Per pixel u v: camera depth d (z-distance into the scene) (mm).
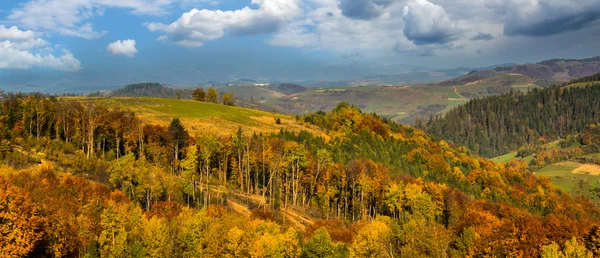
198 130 145125
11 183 58062
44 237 52500
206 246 56844
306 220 93000
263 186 107500
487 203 107875
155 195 76938
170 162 109875
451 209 98312
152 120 149750
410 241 58656
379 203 108000
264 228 63438
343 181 105688
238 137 105312
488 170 175500
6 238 47094
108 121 111625
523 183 171250
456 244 63594
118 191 71750
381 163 129375
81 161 86875
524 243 60281
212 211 69188
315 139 143000
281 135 142875
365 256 60562
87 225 58531
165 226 57125
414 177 127188
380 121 194500
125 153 109375
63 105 113312
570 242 55562
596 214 140500
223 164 109062
